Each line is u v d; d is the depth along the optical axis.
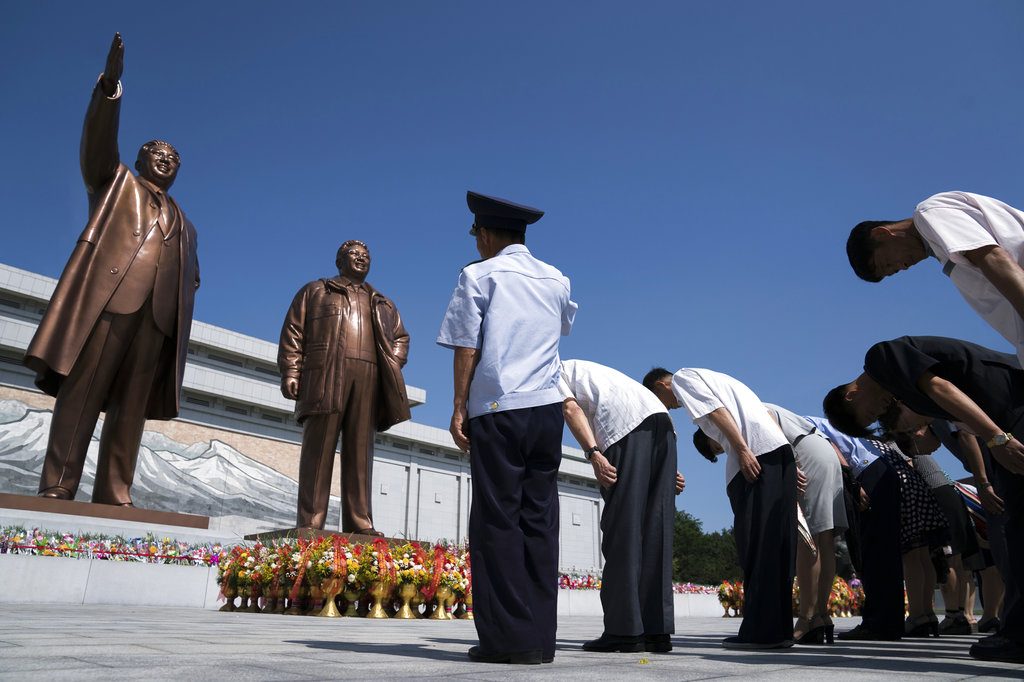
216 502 24.70
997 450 2.46
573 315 3.04
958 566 6.54
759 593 3.47
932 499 5.67
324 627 4.85
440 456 33.62
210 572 8.33
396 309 10.92
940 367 2.63
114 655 2.08
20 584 7.07
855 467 4.99
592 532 37.78
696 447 4.45
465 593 7.71
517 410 2.65
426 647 3.05
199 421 25.38
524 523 2.66
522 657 2.40
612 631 3.13
